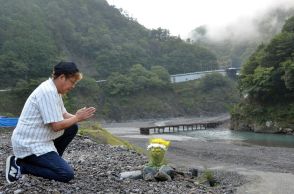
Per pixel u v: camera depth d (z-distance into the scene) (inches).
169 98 5984.3
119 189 274.4
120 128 3587.6
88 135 761.0
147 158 495.5
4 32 5260.8
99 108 5319.9
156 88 6028.5
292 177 479.2
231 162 765.9
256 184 412.2
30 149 257.6
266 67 2977.4
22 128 258.7
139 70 6127.0
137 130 3169.3
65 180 264.8
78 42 6811.0
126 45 7214.6
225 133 2625.5
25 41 5172.2
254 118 2827.3
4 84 4512.8
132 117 5447.8
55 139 277.7
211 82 6117.1
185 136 2315.5
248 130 2871.6
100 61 6638.8
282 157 947.3
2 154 489.4
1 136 791.7
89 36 7012.8
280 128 2583.7
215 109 5880.9
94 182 286.4
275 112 2706.7
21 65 4692.4
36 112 257.3
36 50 5054.1
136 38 7859.3
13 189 242.4
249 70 3292.3
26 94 3462.1
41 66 4948.3
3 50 4938.5
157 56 7687.0
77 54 6697.8
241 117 2955.2
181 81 6481.3
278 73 2778.1
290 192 365.1
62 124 254.5
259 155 986.7
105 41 6998.0
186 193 288.5
